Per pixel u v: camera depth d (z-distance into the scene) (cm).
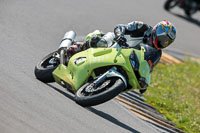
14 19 3766
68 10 4966
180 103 3444
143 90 2308
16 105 1719
